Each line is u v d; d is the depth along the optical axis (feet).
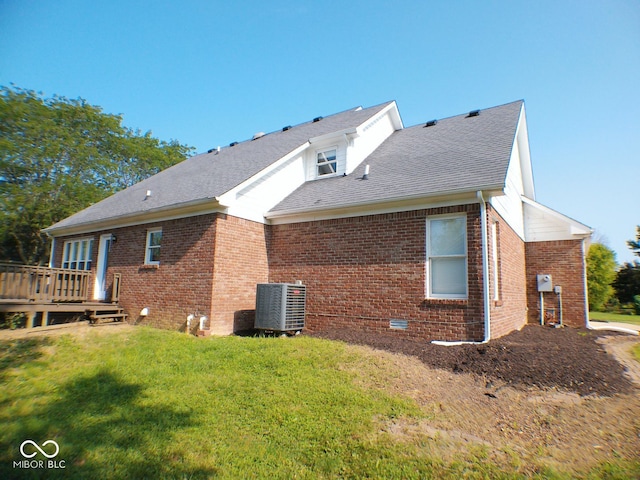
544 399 16.78
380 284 30.58
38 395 17.72
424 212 29.25
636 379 20.45
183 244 36.35
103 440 13.62
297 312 32.42
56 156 90.53
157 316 37.35
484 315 25.64
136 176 118.42
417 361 21.50
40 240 91.09
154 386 18.86
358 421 14.65
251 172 37.70
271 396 17.21
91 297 45.93
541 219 44.73
